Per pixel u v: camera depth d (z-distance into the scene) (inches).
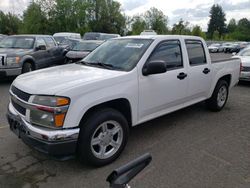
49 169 135.0
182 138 176.2
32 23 1875.0
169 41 176.9
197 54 201.5
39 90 123.5
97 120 130.4
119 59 162.9
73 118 121.7
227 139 176.1
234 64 245.8
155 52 164.9
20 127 131.2
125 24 2498.8
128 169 61.0
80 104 123.4
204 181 126.6
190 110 239.6
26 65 359.9
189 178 128.9
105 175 130.7
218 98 232.2
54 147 118.9
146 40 171.2
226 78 244.1
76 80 131.3
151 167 138.3
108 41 195.6
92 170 135.0
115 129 141.1
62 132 119.3
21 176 128.3
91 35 770.8
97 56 179.0
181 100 186.5
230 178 129.4
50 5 1902.1
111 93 136.1
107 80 135.6
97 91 130.6
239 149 161.3
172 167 138.7
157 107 166.9
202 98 211.5
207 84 211.6
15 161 141.9
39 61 388.5
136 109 152.4
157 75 161.9
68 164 140.1
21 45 390.9
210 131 189.8
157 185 123.0
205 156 151.6
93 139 132.5
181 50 185.0
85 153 129.9
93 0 2253.9
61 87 122.4
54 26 1910.7
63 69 159.3
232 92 333.4
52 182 124.1
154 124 201.5
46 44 425.7
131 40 179.2
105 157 138.4
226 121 211.8
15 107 140.6
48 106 119.3
